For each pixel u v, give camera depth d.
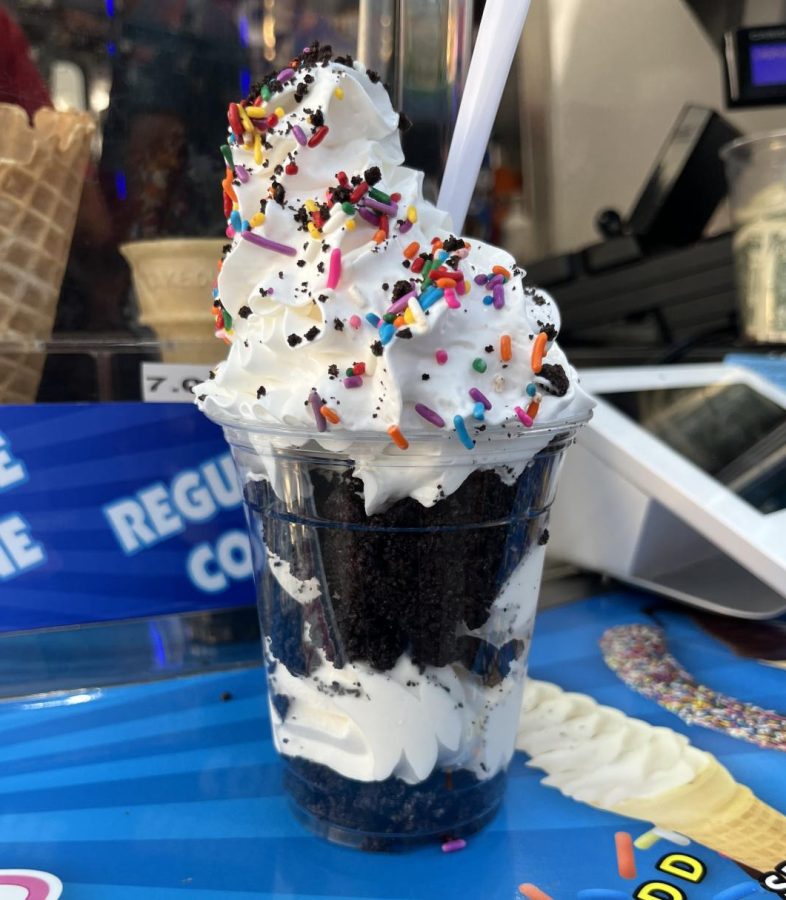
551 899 0.38
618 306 1.20
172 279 0.63
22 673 0.60
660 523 0.73
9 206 0.58
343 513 0.39
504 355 0.41
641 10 1.33
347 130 0.49
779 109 1.34
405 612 0.40
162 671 0.64
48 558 0.60
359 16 0.63
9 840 0.43
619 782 0.48
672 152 1.19
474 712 0.43
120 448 0.61
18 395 0.60
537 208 1.39
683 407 0.79
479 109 0.51
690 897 0.38
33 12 0.60
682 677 0.62
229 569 0.66
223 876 0.41
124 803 0.47
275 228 0.46
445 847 0.42
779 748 0.52
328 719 0.43
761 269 0.98
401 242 0.45
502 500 0.41
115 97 0.63
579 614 0.75
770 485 0.70
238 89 0.67
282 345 0.42
